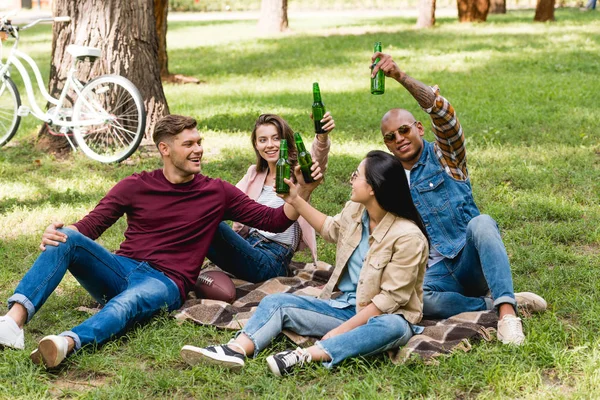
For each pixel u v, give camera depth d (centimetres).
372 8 3931
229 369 388
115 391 370
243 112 1139
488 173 790
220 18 3372
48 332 451
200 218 466
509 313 415
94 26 898
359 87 1381
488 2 2562
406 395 369
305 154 436
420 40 2067
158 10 1473
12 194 743
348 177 792
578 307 465
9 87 896
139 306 430
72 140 895
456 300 448
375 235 405
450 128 452
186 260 464
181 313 448
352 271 426
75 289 520
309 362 384
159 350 414
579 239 613
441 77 1467
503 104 1171
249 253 503
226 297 479
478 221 435
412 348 397
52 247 423
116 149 881
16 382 383
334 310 416
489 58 1698
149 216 464
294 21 3058
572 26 2339
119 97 896
